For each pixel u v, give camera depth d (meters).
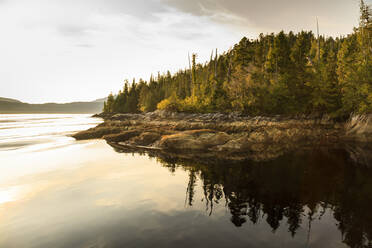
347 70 34.00
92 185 8.47
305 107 35.44
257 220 5.58
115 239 4.66
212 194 7.52
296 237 4.76
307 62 53.59
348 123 28.20
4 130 36.56
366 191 7.62
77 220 5.56
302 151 16.44
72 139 24.78
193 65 69.75
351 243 4.50
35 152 16.19
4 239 4.70
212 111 48.72
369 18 35.66
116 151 16.91
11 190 7.86
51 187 8.22
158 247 4.35
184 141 18.83
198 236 4.78
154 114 65.19
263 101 38.50
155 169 11.18
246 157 14.39
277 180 9.12
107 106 154.38
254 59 57.12
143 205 6.53
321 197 7.15
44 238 4.73
